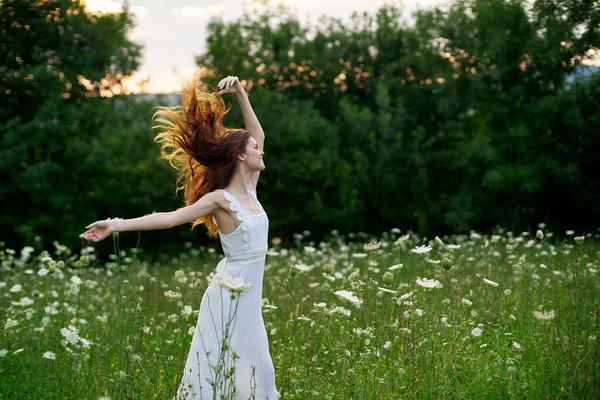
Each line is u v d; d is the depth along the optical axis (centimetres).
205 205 426
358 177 2706
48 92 2495
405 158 2706
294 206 2858
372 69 3080
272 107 2862
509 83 2472
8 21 2525
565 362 446
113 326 644
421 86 2867
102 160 2488
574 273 597
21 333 615
